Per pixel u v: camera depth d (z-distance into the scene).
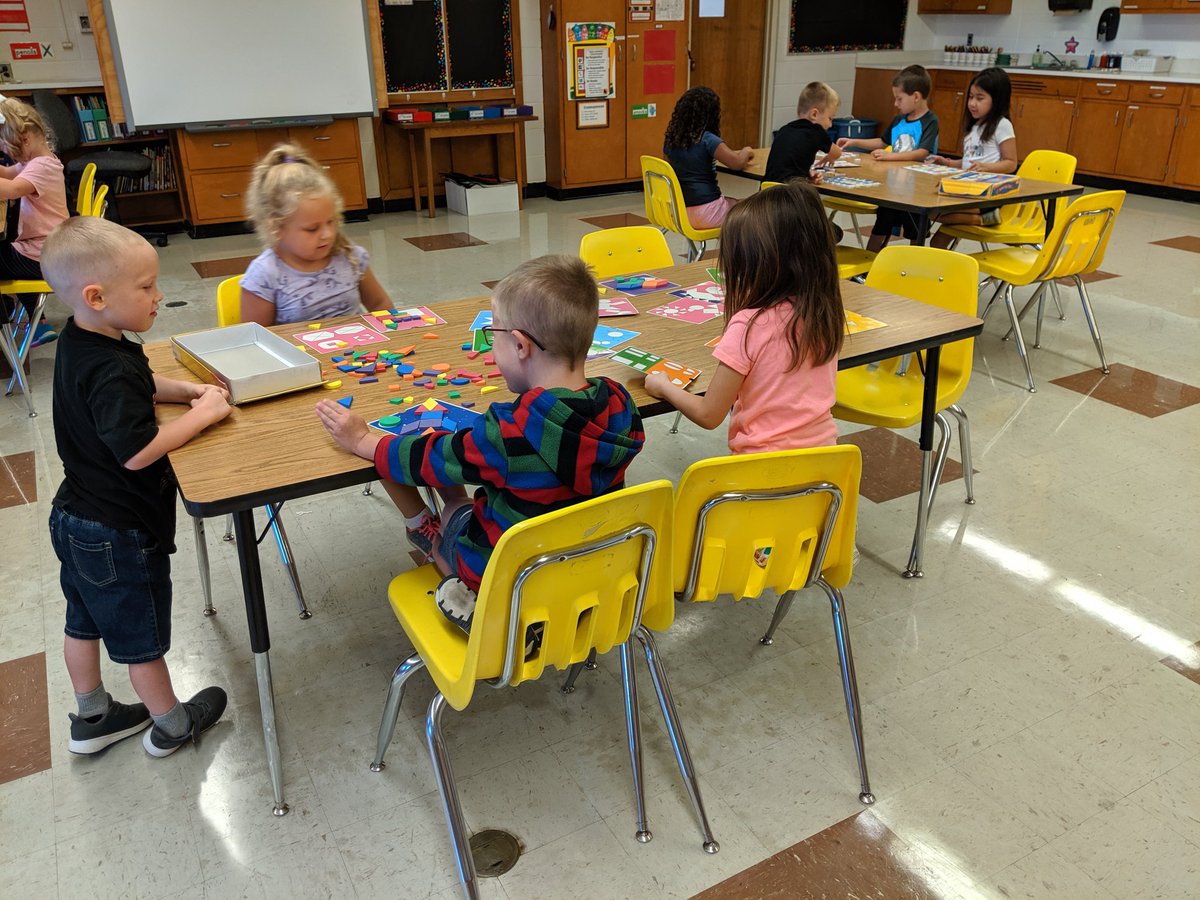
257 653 1.58
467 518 1.62
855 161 4.52
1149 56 7.37
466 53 7.01
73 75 6.15
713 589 1.58
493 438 1.31
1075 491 2.81
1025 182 3.88
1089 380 3.64
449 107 7.03
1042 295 3.93
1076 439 3.15
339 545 2.56
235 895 1.53
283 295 2.25
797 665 2.08
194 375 1.82
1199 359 3.84
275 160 2.23
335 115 6.45
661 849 1.61
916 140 4.80
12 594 2.34
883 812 1.68
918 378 2.58
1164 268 5.11
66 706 1.96
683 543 1.52
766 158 4.60
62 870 1.58
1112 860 1.57
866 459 3.03
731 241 1.69
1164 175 6.94
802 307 1.66
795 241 1.64
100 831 1.65
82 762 1.81
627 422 1.38
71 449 1.52
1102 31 7.60
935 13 8.83
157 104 5.90
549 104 7.32
